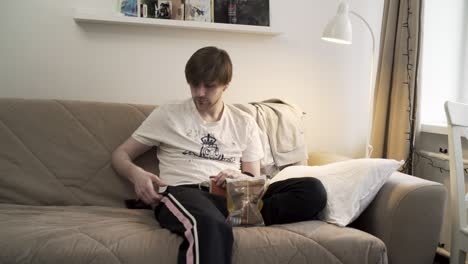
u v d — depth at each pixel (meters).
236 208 1.27
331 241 1.13
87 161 1.55
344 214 1.28
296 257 1.11
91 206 1.50
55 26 1.84
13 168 1.47
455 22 2.20
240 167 1.62
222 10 2.00
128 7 1.87
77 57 1.89
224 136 1.56
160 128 1.53
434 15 2.16
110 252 1.01
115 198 1.55
